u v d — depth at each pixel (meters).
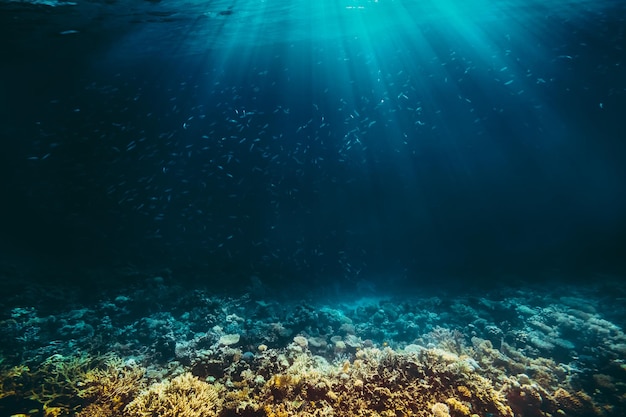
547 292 10.16
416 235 15.52
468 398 5.02
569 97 25.98
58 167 14.91
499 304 8.97
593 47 28.14
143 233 13.50
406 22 19.42
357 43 24.75
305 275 12.32
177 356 6.35
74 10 11.44
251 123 12.57
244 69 31.59
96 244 12.60
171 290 9.26
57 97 23.88
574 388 5.79
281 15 14.62
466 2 15.90
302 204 15.95
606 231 14.89
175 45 18.48
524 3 16.56
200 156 17.77
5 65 18.56
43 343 6.73
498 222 16.34
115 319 8.01
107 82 25.72
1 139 15.38
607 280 10.70
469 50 31.48
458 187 18.42
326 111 23.52
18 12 11.36
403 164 18.91
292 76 34.97
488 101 28.91
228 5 12.49
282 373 5.57
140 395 4.96
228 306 9.01
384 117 19.67
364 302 10.94
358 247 14.38
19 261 10.85
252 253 13.20
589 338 7.17
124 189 15.30
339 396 4.96
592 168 19.25
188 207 14.95
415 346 6.84
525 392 5.27
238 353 6.17
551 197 17.88
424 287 11.76
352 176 17.62
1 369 5.67
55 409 4.80
